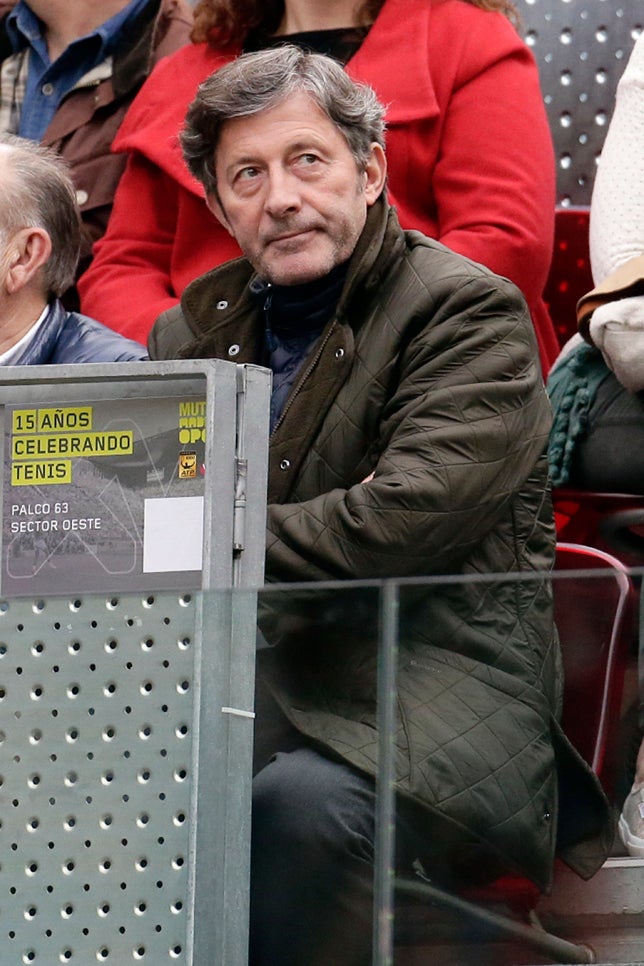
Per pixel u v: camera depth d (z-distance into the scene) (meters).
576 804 8.15
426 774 7.91
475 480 9.32
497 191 13.72
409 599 7.97
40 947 7.69
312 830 7.77
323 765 7.86
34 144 11.61
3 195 11.07
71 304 15.49
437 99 13.99
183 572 7.57
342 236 9.87
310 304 9.98
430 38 14.13
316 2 14.41
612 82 16.73
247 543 7.72
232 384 7.58
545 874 8.08
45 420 7.73
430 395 9.45
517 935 7.98
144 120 14.99
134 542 7.62
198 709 7.54
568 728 8.16
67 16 16.16
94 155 15.80
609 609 8.13
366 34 14.37
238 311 10.27
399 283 9.78
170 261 14.74
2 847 7.75
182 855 7.54
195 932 7.51
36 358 11.21
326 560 9.23
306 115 9.88
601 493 11.61
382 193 9.98
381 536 9.17
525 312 9.84
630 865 8.00
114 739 7.66
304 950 7.85
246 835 7.71
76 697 7.70
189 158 10.34
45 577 7.73
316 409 9.67
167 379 7.58
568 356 12.05
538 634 8.16
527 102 14.10
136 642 7.64
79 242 11.52
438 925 7.91
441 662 8.02
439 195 13.88
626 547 11.50
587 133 16.72
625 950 7.96
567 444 11.66
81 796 7.68
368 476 9.64
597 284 12.58
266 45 14.78
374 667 7.91
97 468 7.68
